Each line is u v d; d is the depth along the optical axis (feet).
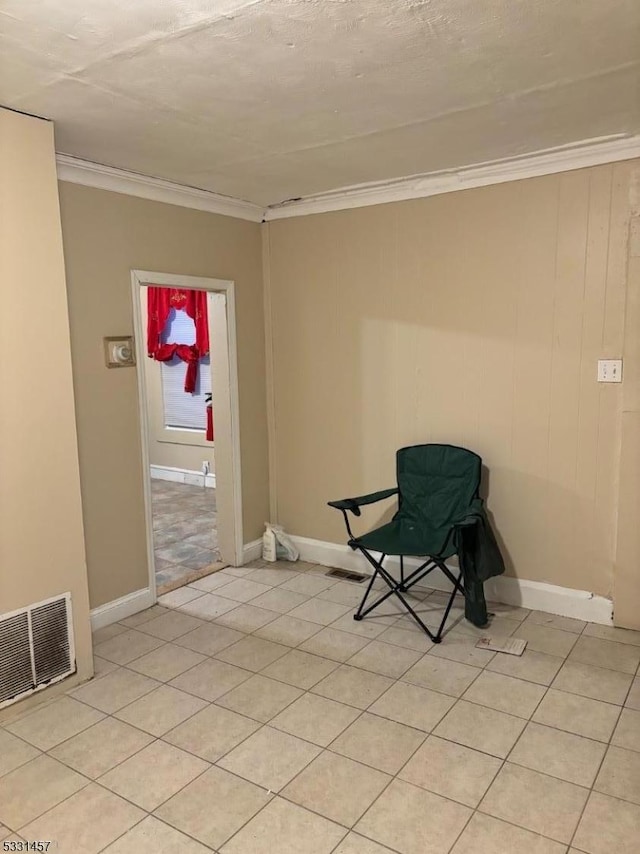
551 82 7.25
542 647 10.00
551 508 10.96
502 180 10.68
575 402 10.52
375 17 5.71
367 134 8.95
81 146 9.36
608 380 10.16
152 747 7.75
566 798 6.79
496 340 11.14
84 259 10.32
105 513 10.95
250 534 14.10
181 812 6.70
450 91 7.48
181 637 10.59
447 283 11.51
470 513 10.05
